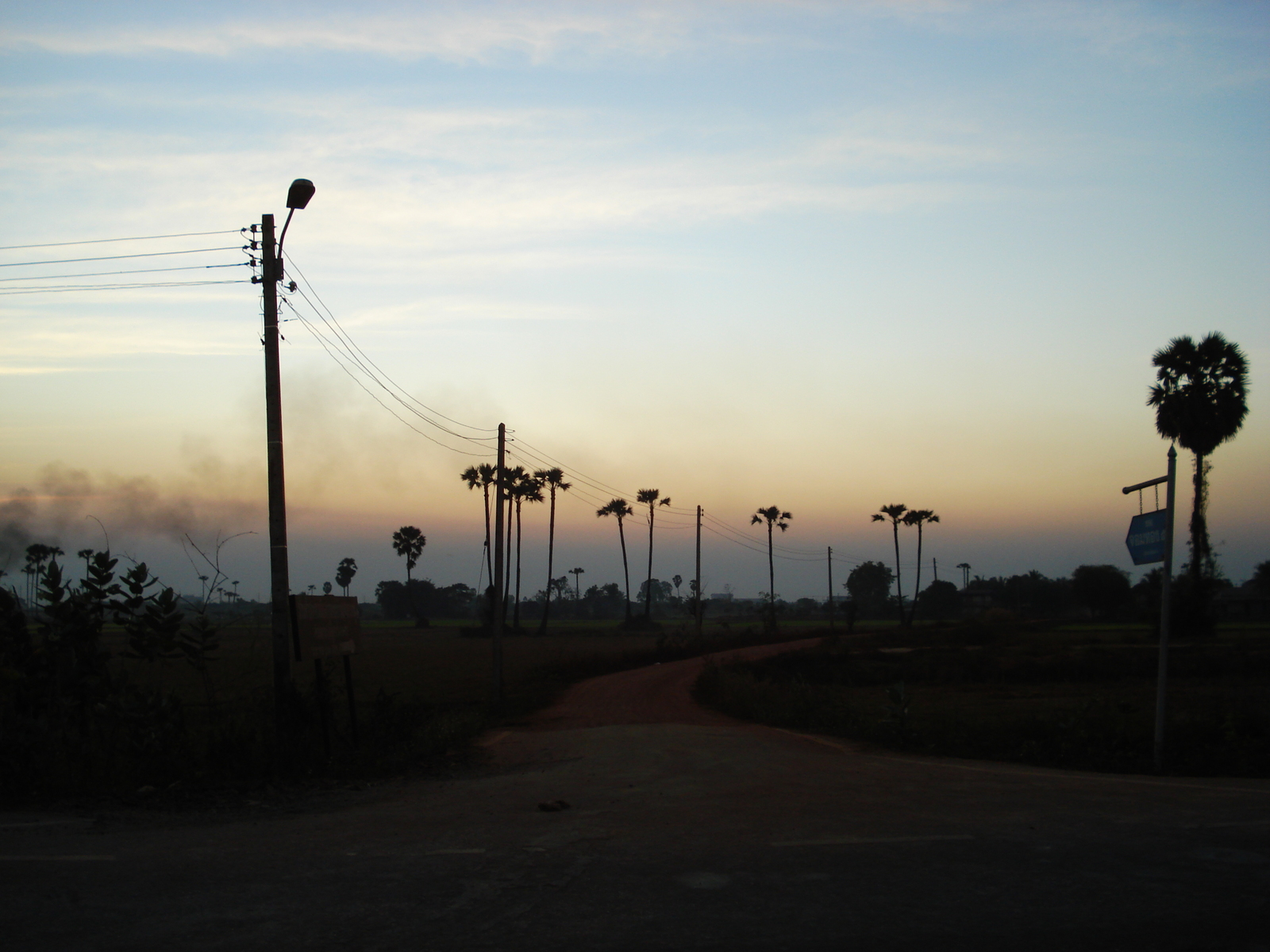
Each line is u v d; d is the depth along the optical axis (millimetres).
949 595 157000
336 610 13883
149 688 11617
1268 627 71312
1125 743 12953
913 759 13242
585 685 40812
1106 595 114562
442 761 13766
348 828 7184
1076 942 4238
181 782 9734
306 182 13438
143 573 11594
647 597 111062
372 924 4477
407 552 128375
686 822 7270
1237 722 13703
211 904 4828
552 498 98875
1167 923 4520
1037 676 43906
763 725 22172
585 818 7590
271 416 14156
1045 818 7250
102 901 4871
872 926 4453
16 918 4574
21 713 10070
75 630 10742
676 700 33062
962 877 5340
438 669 50312
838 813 7602
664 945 4176
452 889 5129
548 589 99938
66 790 8867
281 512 13984
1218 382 47000
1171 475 11438
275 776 10883
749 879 5316
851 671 47969
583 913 4652
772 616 98438
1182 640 53531
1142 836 6465
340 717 16969
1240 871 5477
